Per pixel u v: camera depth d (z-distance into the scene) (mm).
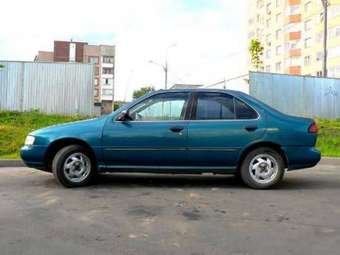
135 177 9570
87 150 8352
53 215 6336
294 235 5516
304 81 22625
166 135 8172
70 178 8312
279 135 8234
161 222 6016
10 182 8898
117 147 8195
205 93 8422
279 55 80562
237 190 8195
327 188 8531
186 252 4887
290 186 8688
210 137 8172
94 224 5902
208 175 9922
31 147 8344
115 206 6871
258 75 22109
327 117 22812
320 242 5258
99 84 119875
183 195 7715
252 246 5105
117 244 5129
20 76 21062
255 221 6109
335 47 65875
